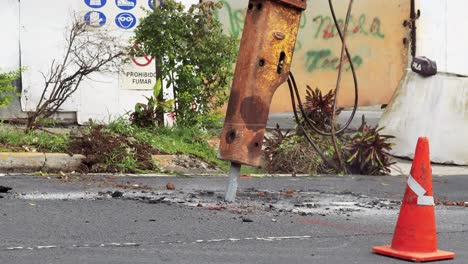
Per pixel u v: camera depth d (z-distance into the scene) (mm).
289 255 8000
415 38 22016
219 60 17188
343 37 13102
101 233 8656
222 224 9469
